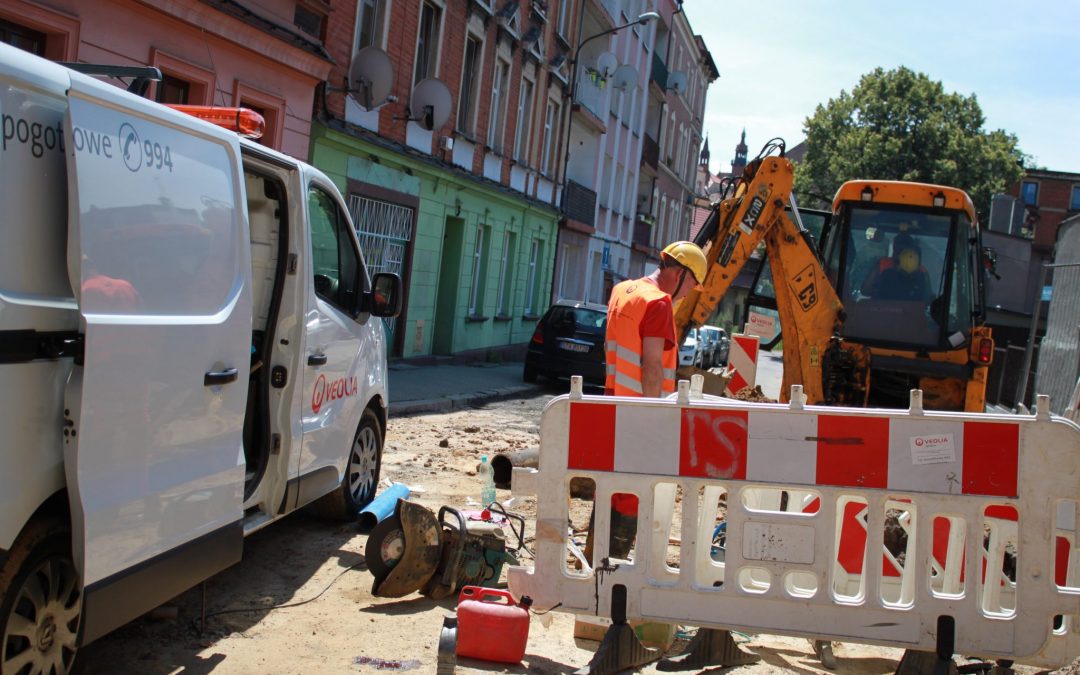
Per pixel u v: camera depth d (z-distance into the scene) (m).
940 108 55.19
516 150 26.19
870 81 55.97
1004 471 4.22
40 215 3.48
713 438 4.41
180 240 4.30
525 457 7.70
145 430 4.04
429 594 5.54
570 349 19.20
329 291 6.63
